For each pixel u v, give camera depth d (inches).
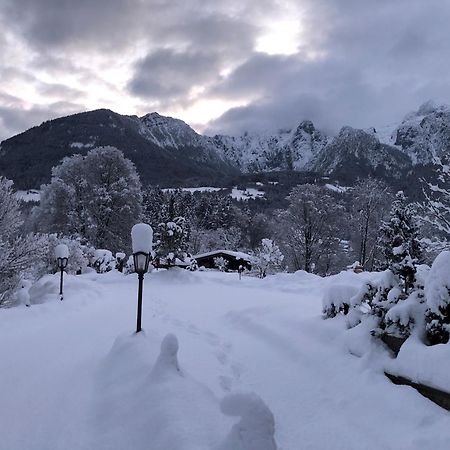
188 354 291.7
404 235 690.8
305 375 264.4
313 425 199.8
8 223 554.3
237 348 325.7
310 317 359.3
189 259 1311.5
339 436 188.7
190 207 3462.1
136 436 164.4
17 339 328.5
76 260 987.9
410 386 215.2
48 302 537.6
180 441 151.6
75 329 372.2
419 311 243.9
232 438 119.4
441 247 462.3
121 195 1569.9
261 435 118.0
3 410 193.6
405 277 275.4
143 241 311.0
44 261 908.0
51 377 238.4
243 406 121.0
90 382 231.1
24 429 176.6
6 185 569.9
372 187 1670.8
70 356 281.0
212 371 263.9
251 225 3102.9
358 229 1684.3
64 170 1648.6
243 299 608.4
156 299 616.1
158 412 173.5
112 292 719.7
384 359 242.8
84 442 165.6
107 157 1632.6
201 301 589.0
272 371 272.8
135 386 205.5
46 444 164.4
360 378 238.2
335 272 1664.6
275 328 357.4
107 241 1560.0
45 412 192.9
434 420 187.0
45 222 1550.2
